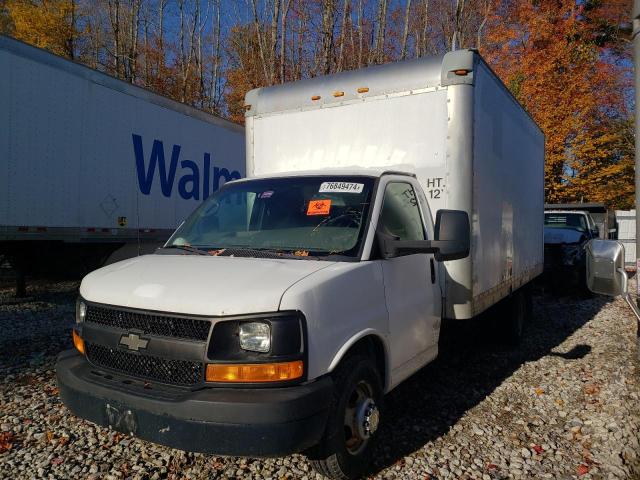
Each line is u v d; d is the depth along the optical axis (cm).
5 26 2450
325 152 529
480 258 504
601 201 2356
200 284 302
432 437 412
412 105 483
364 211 378
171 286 306
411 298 405
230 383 274
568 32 2141
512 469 364
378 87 501
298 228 384
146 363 300
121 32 2661
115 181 927
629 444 401
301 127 545
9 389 495
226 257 356
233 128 1245
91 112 877
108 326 317
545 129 2141
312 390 279
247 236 394
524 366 614
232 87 2661
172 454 371
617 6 2302
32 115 782
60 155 827
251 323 277
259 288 289
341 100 521
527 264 772
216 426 264
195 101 2714
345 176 412
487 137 526
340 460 311
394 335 374
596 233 1369
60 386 326
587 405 487
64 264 945
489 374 584
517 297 717
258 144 573
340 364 317
